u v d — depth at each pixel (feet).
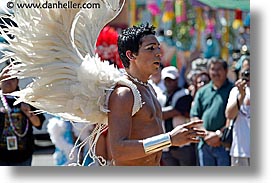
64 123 29.48
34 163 35.63
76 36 19.66
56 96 18.84
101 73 18.71
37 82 18.84
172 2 66.49
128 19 62.44
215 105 31.40
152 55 19.48
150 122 19.25
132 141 18.08
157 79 34.81
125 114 18.34
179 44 64.34
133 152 18.02
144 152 17.98
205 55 61.57
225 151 30.37
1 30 18.95
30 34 18.79
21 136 28.37
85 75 18.71
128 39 19.58
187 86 46.75
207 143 30.35
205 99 31.81
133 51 19.56
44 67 18.76
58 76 18.78
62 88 18.78
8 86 25.16
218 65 31.83
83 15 19.88
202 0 48.24
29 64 18.88
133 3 62.85
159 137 18.03
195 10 65.77
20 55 18.90
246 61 29.35
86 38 19.90
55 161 29.81
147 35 19.57
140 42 19.48
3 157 28.27
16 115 28.14
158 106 20.10
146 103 19.26
